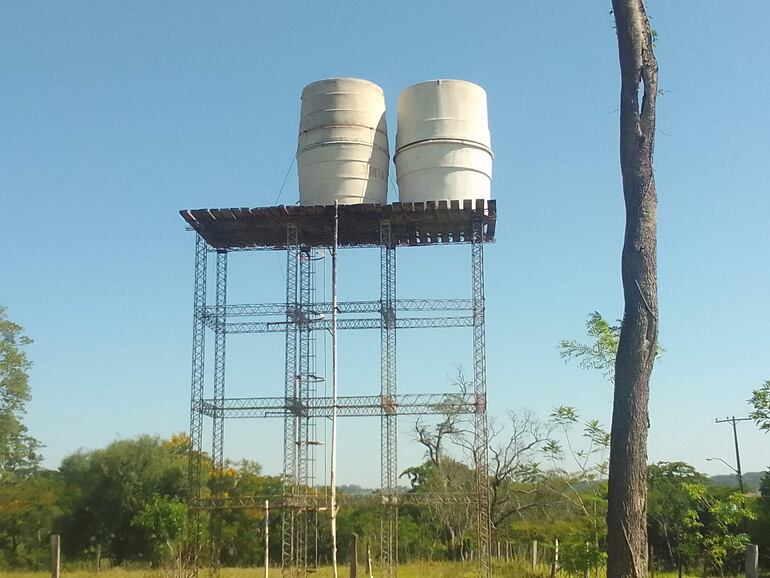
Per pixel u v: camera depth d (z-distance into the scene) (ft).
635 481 31.63
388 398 91.97
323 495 95.40
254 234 101.35
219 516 100.37
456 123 99.09
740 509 66.74
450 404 91.76
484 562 89.71
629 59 34.04
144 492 161.68
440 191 97.81
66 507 160.97
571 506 103.96
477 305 93.71
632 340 32.58
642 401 32.19
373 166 99.66
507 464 124.06
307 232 101.40
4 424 160.04
